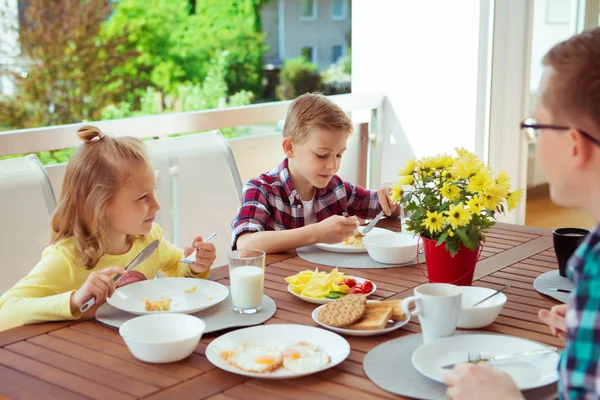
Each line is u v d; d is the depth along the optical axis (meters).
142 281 1.59
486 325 1.37
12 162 1.96
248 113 2.89
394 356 1.23
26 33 9.16
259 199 2.12
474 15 3.37
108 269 1.47
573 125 0.99
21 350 1.28
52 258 1.66
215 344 1.26
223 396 1.10
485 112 3.46
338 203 2.32
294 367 1.17
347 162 3.43
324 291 1.54
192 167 2.40
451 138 3.51
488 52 3.40
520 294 1.58
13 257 1.90
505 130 3.56
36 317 1.43
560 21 3.65
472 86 3.42
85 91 9.73
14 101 9.25
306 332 1.31
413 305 1.49
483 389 1.02
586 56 0.97
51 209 1.98
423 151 3.59
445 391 1.11
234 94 11.42
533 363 1.18
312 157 2.14
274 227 2.16
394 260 1.79
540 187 3.81
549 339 1.32
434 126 3.55
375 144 3.66
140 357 1.22
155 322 1.32
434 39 3.49
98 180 1.67
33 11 9.12
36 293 1.59
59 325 1.40
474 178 1.50
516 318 1.43
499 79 3.47
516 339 1.26
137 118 2.53
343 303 1.39
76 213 1.70
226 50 11.18
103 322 1.40
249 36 11.30
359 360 1.23
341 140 2.15
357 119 3.69
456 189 1.51
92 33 9.58
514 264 1.82
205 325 1.32
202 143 2.46
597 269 0.91
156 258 1.87
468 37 3.40
